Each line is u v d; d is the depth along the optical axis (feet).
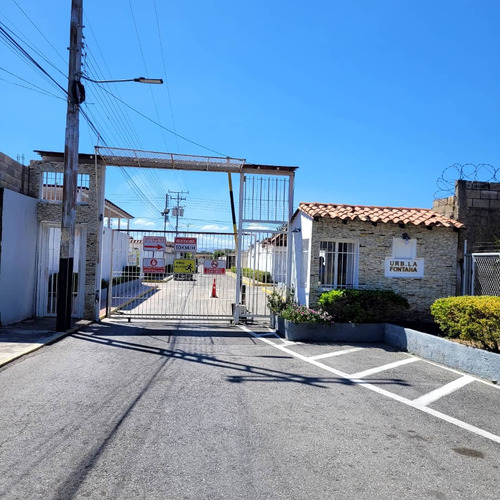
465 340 30.14
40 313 40.16
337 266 38.99
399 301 36.06
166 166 40.34
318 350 31.40
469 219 40.98
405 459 14.10
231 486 11.96
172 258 44.24
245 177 41.50
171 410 17.81
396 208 42.86
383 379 24.04
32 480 11.93
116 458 13.39
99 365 24.81
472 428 17.02
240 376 23.58
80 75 34.09
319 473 12.92
